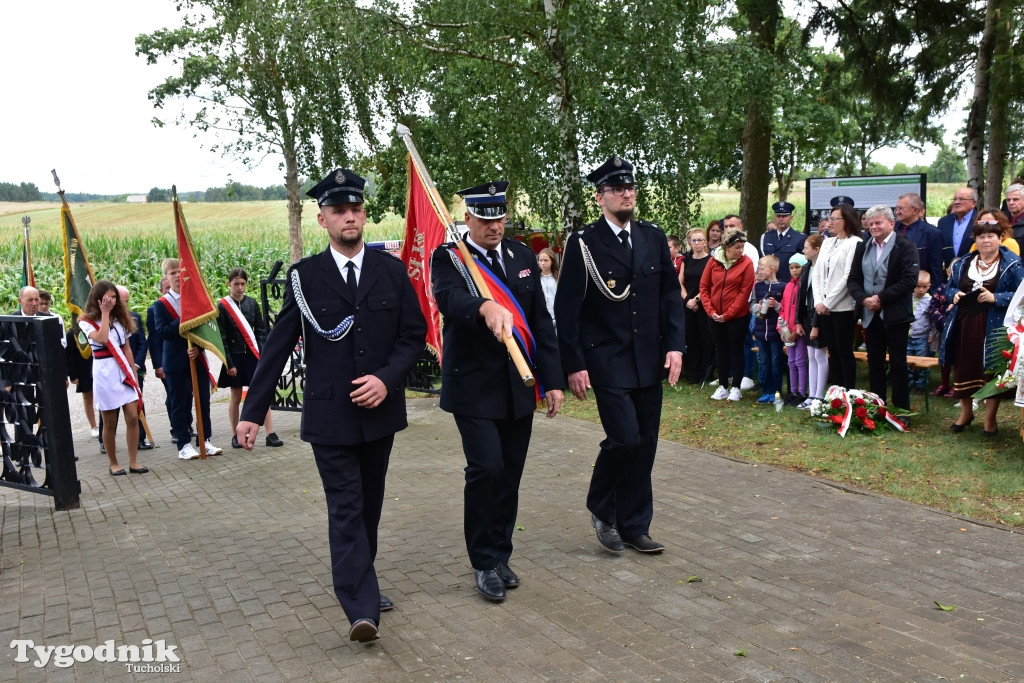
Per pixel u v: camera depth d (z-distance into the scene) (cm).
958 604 384
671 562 450
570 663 344
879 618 372
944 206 3775
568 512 545
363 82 1352
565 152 1107
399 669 346
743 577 425
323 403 375
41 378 601
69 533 553
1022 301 612
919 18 1422
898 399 716
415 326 391
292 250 2381
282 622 397
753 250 909
